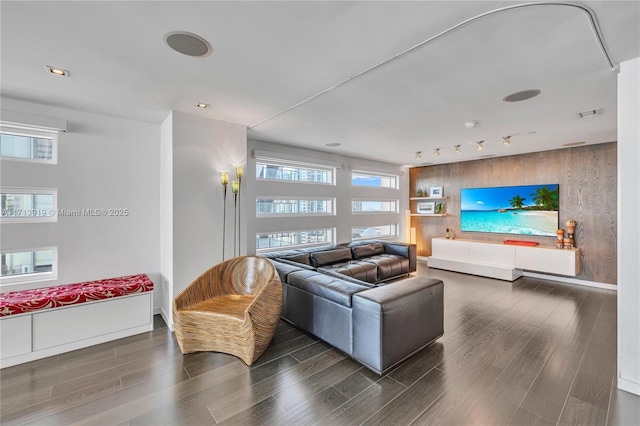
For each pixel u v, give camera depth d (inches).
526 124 135.9
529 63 79.2
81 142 119.6
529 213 207.5
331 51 73.0
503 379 85.0
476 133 153.1
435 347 104.5
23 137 111.0
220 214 130.6
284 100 106.0
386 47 71.3
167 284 125.6
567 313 137.3
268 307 99.6
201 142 125.5
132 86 93.7
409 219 274.2
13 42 68.2
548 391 79.3
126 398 77.1
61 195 115.6
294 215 195.5
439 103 108.8
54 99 105.3
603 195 179.0
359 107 113.8
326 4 55.5
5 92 99.0
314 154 202.1
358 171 238.4
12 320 92.7
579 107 112.8
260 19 60.1
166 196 127.3
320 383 83.6
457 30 64.3
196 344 101.4
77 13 57.7
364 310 90.0
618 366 80.3
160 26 62.4
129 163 131.1
